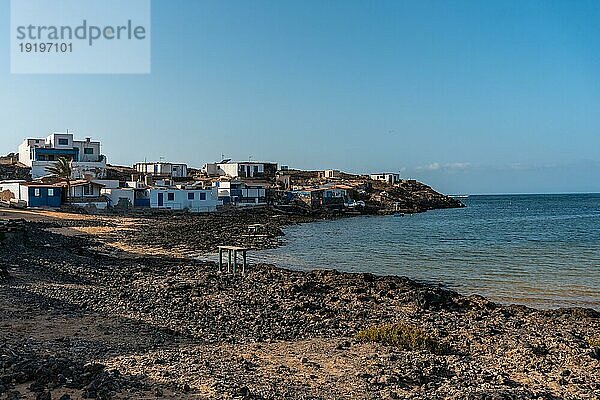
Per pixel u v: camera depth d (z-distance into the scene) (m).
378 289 30.91
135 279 33.31
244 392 12.70
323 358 16.67
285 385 13.73
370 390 13.66
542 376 15.77
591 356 17.84
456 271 41.66
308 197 120.88
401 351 17.80
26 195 86.25
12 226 48.44
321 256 50.97
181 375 13.80
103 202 92.56
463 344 19.48
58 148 123.81
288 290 29.80
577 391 14.53
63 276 31.41
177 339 18.48
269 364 15.83
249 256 50.69
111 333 18.62
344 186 138.50
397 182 181.12
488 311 26.31
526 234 74.50
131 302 24.45
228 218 91.31
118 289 28.33
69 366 13.98
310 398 12.84
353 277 35.22
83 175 108.94
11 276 28.25
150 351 16.58
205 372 14.13
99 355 15.71
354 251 54.69
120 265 39.34
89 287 28.28
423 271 41.78
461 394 13.55
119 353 16.11
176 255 49.75
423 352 17.86
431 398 13.25
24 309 21.23
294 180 160.12
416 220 105.81
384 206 136.50
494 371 16.02
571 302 30.36
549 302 30.36
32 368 13.55
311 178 173.12
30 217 72.75
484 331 21.77
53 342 16.81
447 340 20.03
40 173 113.31
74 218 76.44
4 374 13.12
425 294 27.80
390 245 60.25
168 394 12.32
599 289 34.03
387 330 19.81
